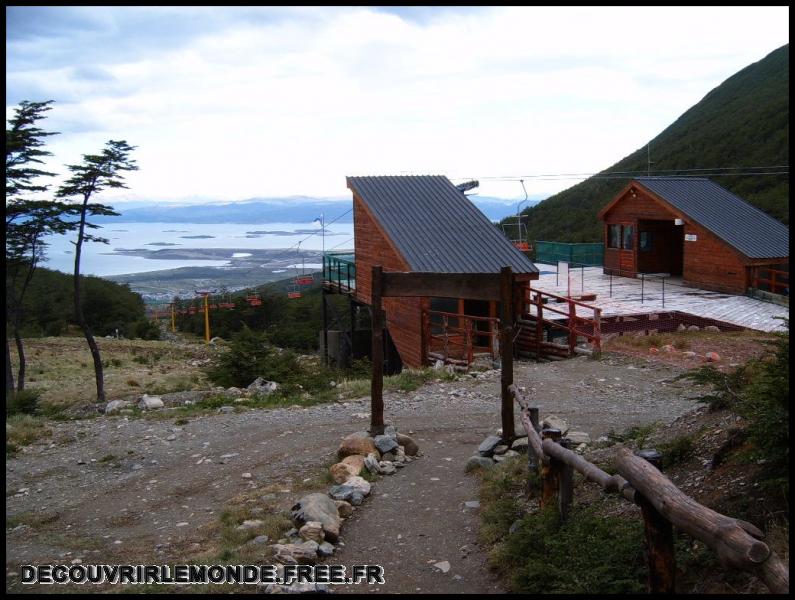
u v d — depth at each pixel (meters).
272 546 6.35
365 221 24.94
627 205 31.31
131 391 23.61
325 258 31.31
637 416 11.30
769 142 43.91
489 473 8.17
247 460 10.05
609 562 4.60
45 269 74.25
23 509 8.48
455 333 20.77
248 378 18.67
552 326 18.45
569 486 5.67
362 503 7.74
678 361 15.61
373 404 9.95
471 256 21.02
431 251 21.16
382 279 9.83
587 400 12.81
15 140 21.70
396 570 5.89
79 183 22.03
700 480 5.50
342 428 11.57
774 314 20.75
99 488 9.30
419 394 14.06
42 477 9.99
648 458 4.07
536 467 7.13
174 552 6.61
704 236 26.36
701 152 49.53
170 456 10.68
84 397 22.67
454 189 25.62
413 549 6.34
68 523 7.88
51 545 7.02
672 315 21.14
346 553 6.37
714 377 7.32
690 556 4.30
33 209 22.19
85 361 34.81
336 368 23.23
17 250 23.34
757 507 4.54
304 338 49.12
